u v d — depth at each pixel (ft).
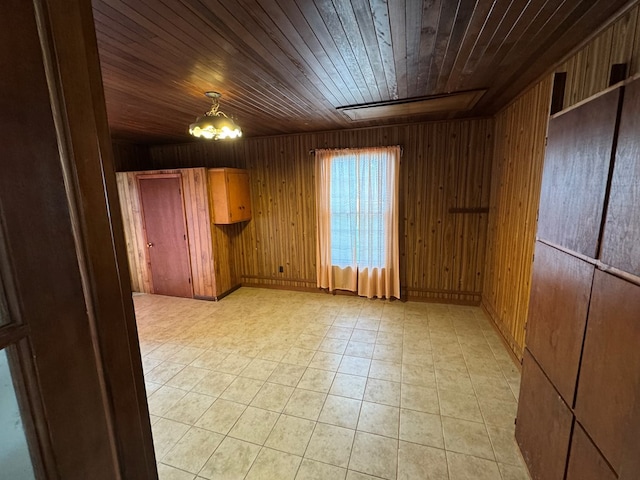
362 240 15.19
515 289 10.06
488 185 13.34
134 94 8.96
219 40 5.84
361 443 6.98
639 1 4.79
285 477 6.22
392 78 8.09
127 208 16.90
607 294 3.78
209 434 7.30
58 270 1.69
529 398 6.07
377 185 14.53
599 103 3.99
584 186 4.31
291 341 11.62
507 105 11.10
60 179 1.71
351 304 15.03
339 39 5.91
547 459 5.25
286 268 17.21
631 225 3.41
